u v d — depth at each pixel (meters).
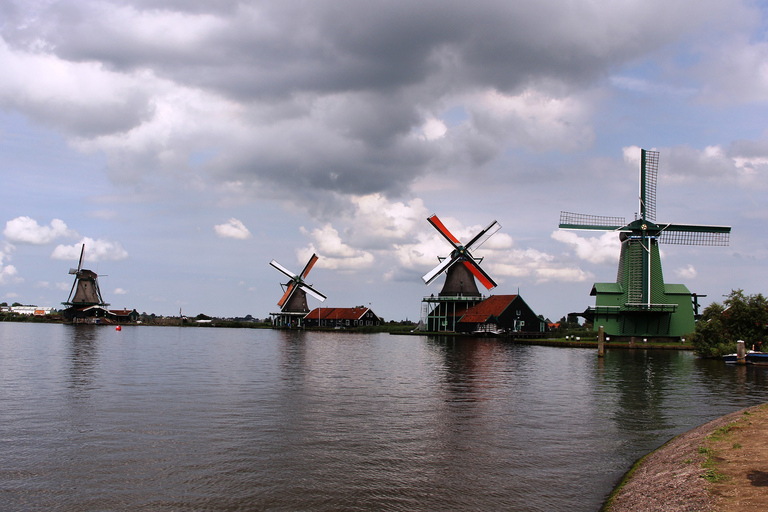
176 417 24.19
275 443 20.17
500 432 22.22
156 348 66.19
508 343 88.31
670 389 33.56
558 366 47.84
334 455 18.84
